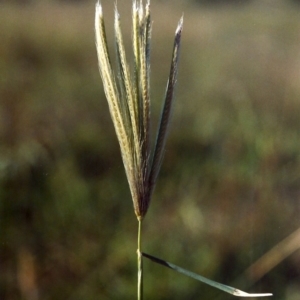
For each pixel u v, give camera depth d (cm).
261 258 52
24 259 53
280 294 51
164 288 53
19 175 61
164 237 59
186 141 75
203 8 132
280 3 130
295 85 84
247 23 117
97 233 59
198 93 88
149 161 25
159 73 98
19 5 120
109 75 24
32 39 104
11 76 88
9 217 58
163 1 129
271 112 76
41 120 76
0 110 75
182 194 65
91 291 53
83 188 64
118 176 68
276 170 65
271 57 98
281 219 59
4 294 51
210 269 54
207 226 59
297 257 54
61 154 70
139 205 25
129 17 89
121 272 55
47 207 61
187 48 110
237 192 63
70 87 88
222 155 70
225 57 101
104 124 78
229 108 81
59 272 54
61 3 123
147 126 25
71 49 104
